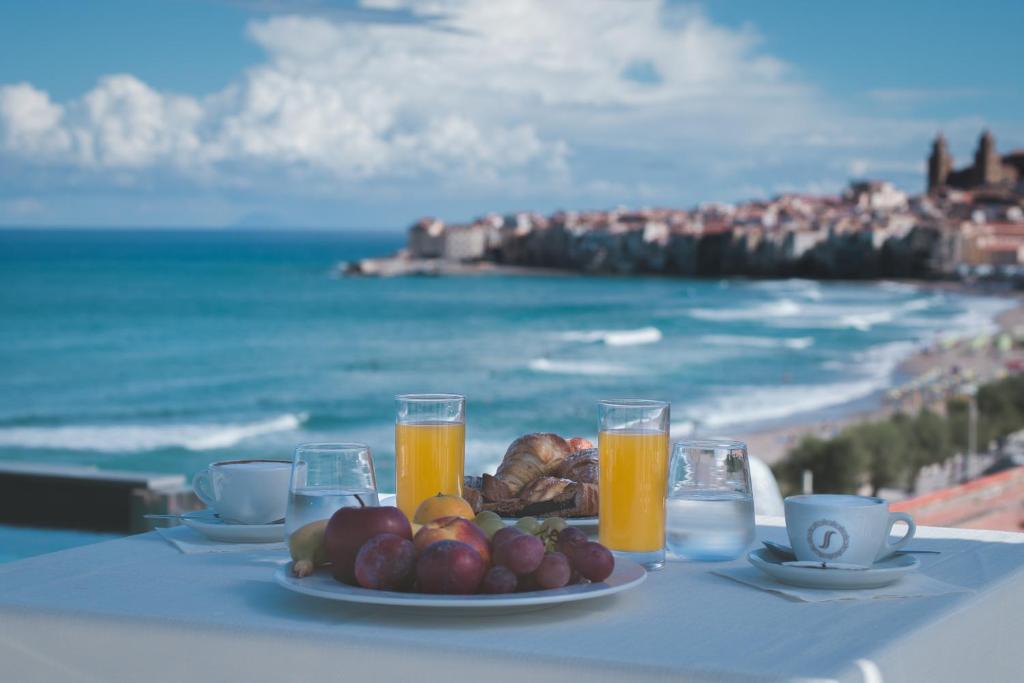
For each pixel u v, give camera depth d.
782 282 133.62
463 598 1.29
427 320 77.06
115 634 1.34
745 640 1.24
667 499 1.70
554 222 155.75
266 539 1.84
